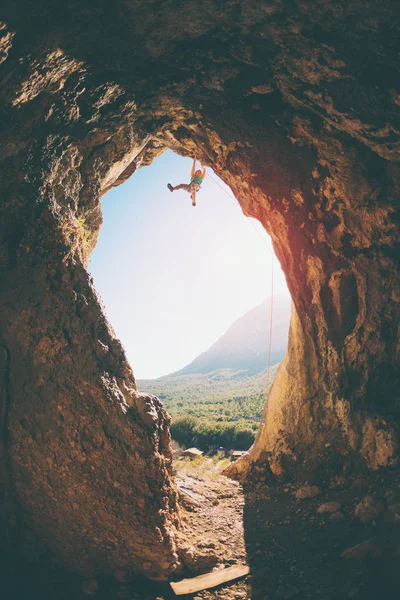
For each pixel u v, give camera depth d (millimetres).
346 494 8258
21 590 5492
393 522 6551
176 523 6637
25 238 6008
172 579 6008
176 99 7637
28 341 5977
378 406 8750
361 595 5379
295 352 10922
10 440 5926
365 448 8633
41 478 5953
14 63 4676
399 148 6441
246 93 7363
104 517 5934
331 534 6949
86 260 7262
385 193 7758
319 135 7605
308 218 9289
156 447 6266
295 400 10594
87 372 6113
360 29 4988
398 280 8438
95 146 7328
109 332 6500
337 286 9430
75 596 5617
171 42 5855
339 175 8078
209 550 6641
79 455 5918
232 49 6152
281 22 5254
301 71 6125
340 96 6148
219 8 5117
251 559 6582
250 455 11398
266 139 8430
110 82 6375
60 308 6160
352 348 9258
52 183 6367
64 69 5426
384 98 5719
